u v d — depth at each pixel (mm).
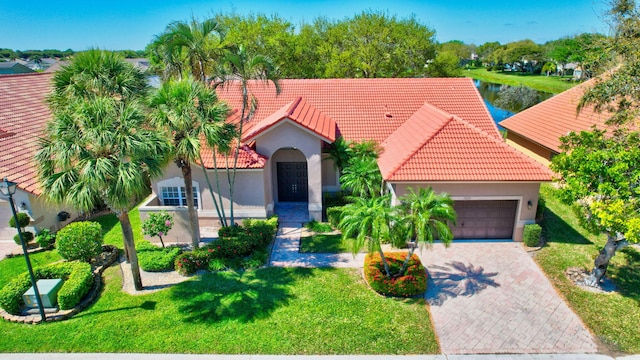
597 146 14820
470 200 18281
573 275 15906
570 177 14211
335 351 12227
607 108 20031
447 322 13477
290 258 17641
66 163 12391
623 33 19125
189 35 16062
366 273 15719
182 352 12250
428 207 14250
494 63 140375
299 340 12648
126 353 12250
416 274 15070
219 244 17438
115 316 13820
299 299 14648
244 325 13320
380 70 47406
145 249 17781
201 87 15562
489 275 16109
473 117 24766
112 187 12602
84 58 15258
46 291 14039
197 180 20375
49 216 20656
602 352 12148
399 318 13625
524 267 16625
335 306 14234
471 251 17984
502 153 18062
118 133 12758
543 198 23672
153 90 16359
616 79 18734
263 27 48125
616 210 12578
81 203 12328
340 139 21859
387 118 24828
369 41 47781
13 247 19359
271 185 22562
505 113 54812
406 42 46469
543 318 13625
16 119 24125
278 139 20375
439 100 26078
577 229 19781
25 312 14047
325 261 17359
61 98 15320
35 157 12883
